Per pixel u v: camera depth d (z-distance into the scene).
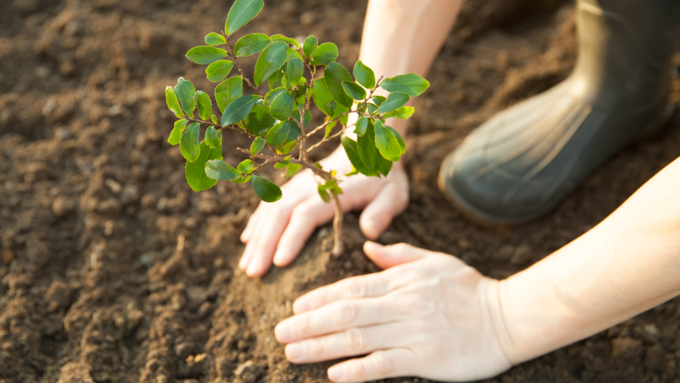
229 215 0.98
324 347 0.85
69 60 1.09
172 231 0.97
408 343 0.85
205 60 0.71
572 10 1.17
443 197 1.01
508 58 1.15
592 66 0.95
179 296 0.93
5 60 1.08
